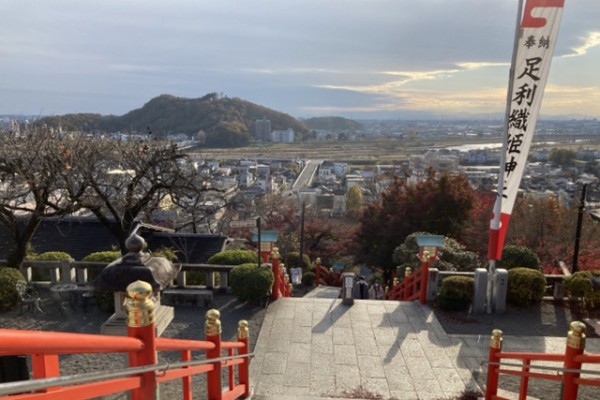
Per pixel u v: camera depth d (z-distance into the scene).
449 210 19.94
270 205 29.34
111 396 5.08
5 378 3.00
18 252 9.76
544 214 17.52
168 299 8.91
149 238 15.05
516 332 7.79
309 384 6.04
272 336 7.54
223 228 20.95
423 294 9.09
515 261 10.03
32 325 7.85
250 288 8.71
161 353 6.77
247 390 5.39
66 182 10.33
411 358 6.80
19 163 9.86
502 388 5.91
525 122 8.19
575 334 3.79
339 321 8.17
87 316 8.20
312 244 25.61
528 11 7.93
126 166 12.60
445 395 5.80
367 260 21.84
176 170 12.49
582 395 5.57
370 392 5.86
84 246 14.88
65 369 6.23
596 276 7.77
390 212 21.41
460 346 7.21
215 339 4.05
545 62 7.98
